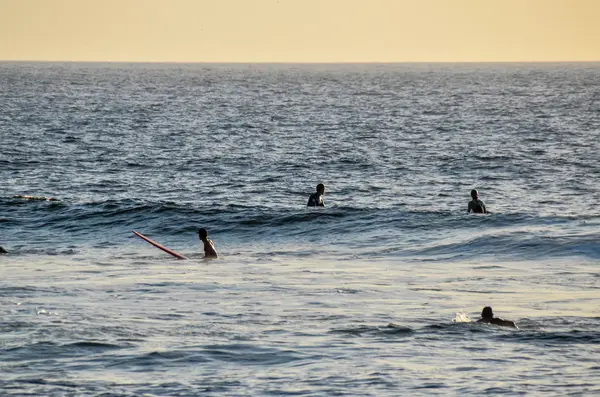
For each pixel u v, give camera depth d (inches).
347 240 3789.4
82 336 2094.0
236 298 2581.2
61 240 3887.8
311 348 2010.3
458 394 1683.1
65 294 2625.5
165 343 2041.1
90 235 3996.1
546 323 2242.9
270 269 3122.5
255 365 1882.4
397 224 3976.4
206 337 2100.1
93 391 1704.0
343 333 2145.7
